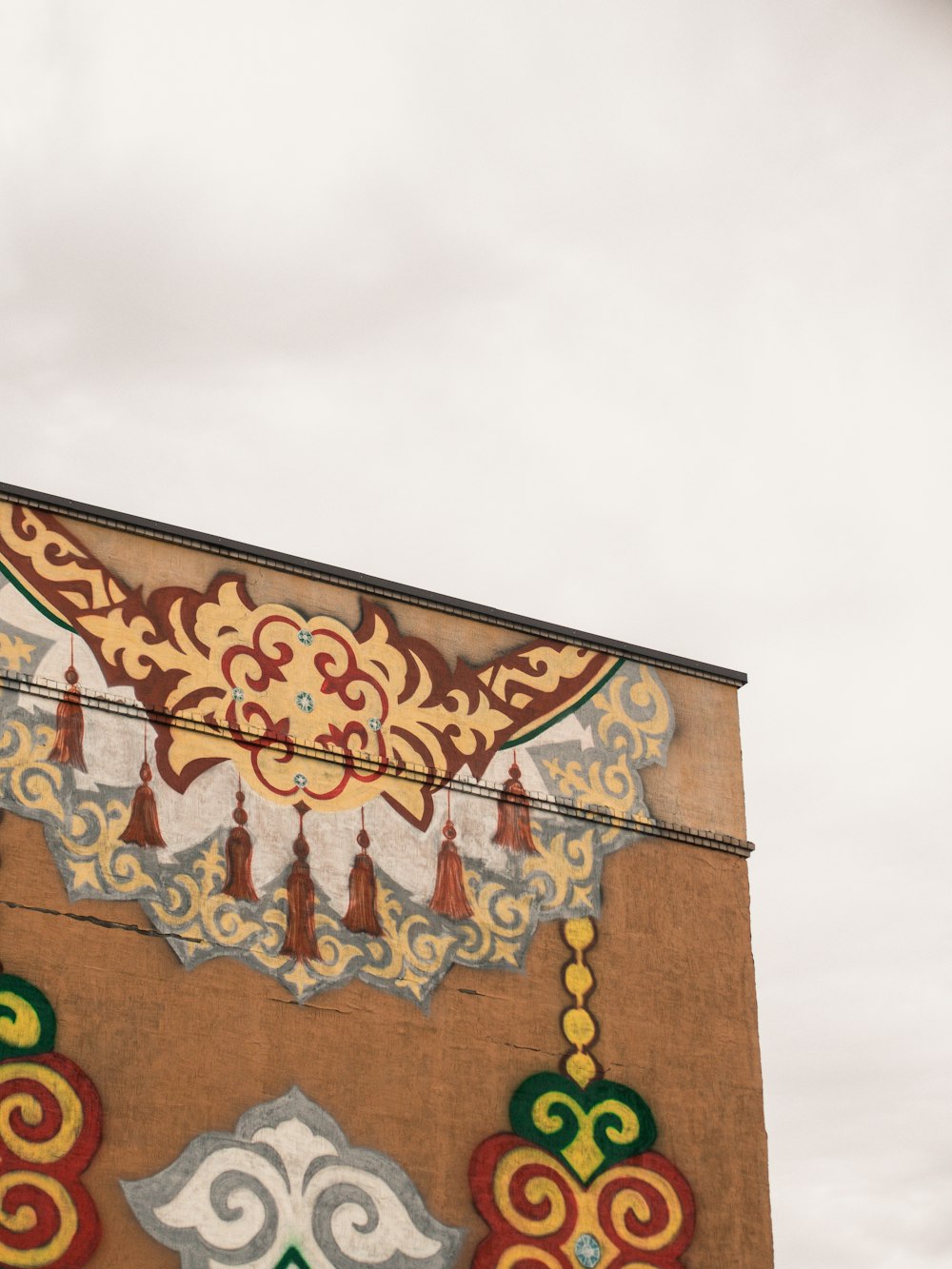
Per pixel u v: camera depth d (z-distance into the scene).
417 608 12.86
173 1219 10.70
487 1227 11.40
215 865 11.66
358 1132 11.33
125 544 12.20
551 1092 11.92
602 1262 11.59
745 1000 12.76
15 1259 10.28
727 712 13.60
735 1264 11.94
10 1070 10.68
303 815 12.01
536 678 13.04
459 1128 11.59
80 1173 10.61
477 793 12.55
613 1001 12.36
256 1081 11.22
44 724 11.56
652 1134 12.08
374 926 11.91
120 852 11.45
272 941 11.61
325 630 12.53
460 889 12.24
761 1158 12.31
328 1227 11.02
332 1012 11.58
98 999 11.05
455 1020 11.87
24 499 12.02
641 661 13.45
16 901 11.09
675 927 12.76
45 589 11.88
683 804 13.15
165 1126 10.90
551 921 12.42
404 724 12.52
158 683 11.95
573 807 12.77
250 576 12.46
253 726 12.08
